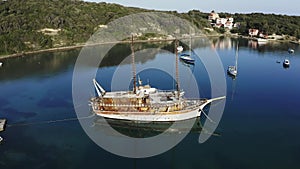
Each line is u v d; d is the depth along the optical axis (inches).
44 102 3304.6
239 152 2244.1
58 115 2940.5
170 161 2122.3
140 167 2047.2
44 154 2228.1
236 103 3260.3
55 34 7332.7
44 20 7529.5
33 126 2696.9
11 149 2295.8
